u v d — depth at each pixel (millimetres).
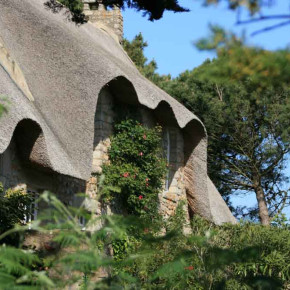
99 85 14477
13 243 9539
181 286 5539
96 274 5508
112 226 4426
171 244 10109
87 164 13758
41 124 12117
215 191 21844
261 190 29250
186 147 19500
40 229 4238
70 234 4285
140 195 16078
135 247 13656
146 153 16484
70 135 13867
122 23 25094
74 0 12734
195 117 18594
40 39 15156
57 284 4418
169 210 18656
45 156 12219
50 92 14461
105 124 16062
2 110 4371
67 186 14328
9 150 12086
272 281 5520
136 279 5199
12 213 9750
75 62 14781
